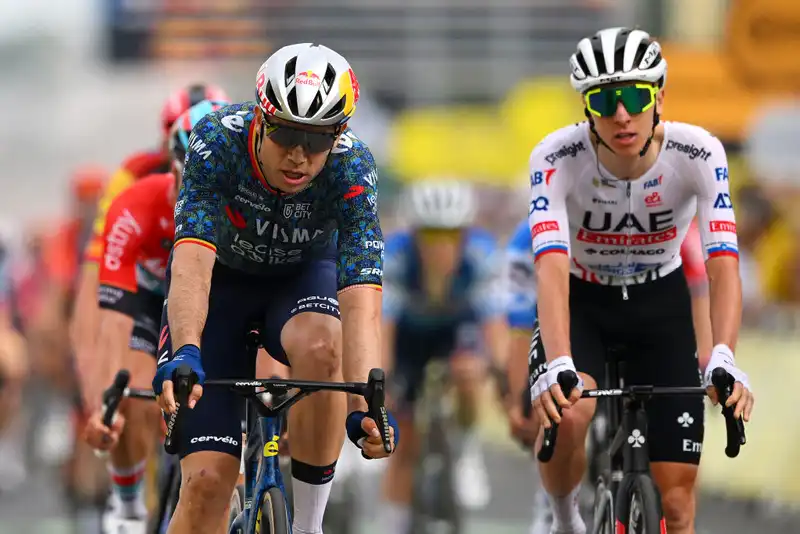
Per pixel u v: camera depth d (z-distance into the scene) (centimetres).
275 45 8794
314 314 1263
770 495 2614
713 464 2917
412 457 2498
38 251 3778
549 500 1459
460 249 2588
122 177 1744
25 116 10225
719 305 1326
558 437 1388
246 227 1247
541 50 8669
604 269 1448
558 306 1335
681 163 1372
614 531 1336
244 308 1302
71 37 9938
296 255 1286
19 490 3184
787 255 3241
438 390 2530
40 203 10156
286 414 1309
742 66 6159
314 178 1223
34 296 3806
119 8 8825
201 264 1177
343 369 1184
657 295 1447
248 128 1209
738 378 1244
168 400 1070
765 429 2692
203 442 1209
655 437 1378
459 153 7538
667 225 1415
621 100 1288
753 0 6153
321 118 1125
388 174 7469
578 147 1381
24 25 9925
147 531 1623
